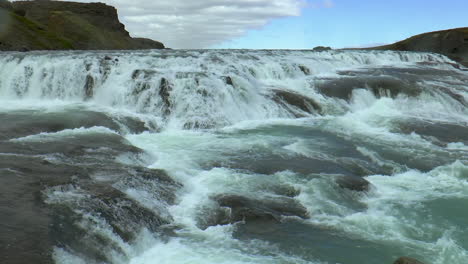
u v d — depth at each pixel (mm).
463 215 9609
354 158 13234
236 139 15383
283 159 12758
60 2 113125
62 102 20797
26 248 6383
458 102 22188
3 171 9539
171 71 21125
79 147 12398
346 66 31672
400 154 14039
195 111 18734
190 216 8977
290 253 7613
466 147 15242
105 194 8688
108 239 7391
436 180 11938
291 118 19688
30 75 22156
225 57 26969
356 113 20906
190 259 7293
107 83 20969
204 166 12070
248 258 7359
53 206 7875
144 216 8453
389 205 10070
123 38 113438
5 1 75438
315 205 9602
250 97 20484
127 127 16266
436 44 63094
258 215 8883
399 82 23656
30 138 13266
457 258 7688
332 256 7586
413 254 7785
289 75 25562
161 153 13367
